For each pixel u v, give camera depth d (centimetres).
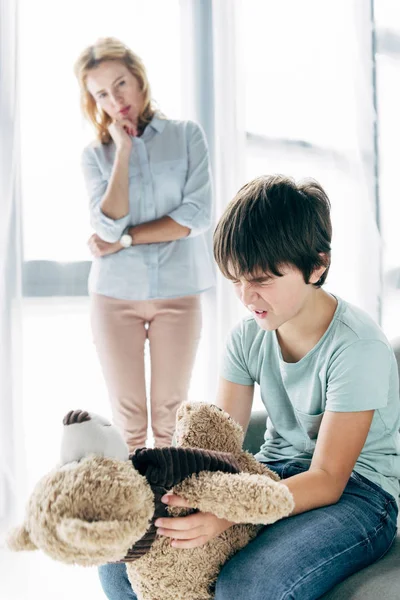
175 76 232
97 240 199
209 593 84
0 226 201
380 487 99
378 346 98
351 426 94
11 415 205
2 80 200
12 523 205
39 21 211
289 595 78
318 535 86
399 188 300
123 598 96
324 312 102
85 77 200
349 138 282
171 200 202
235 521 75
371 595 80
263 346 109
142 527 69
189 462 77
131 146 198
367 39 283
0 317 203
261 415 123
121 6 222
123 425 204
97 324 201
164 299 199
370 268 290
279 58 263
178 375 203
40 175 213
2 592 172
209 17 234
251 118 260
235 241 92
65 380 221
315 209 95
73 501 66
